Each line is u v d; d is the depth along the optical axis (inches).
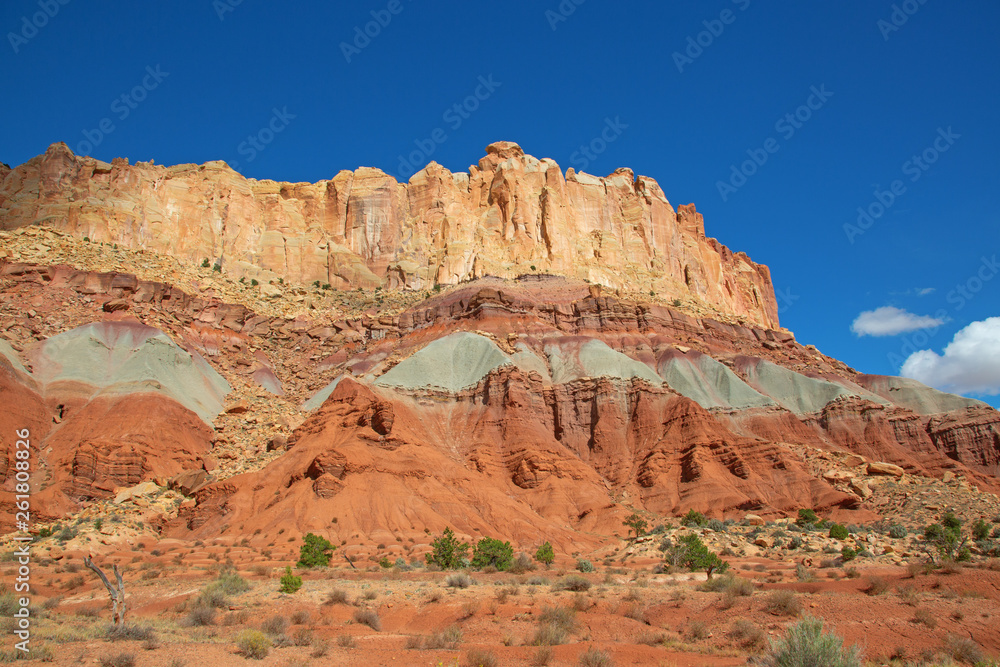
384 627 1201.4
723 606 1170.6
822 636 784.9
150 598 1515.7
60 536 2405.3
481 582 1635.1
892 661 922.7
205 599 1370.6
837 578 1628.9
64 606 1455.5
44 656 828.6
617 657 938.1
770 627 1059.3
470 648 988.6
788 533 2539.4
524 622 1157.7
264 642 956.6
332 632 1130.7
